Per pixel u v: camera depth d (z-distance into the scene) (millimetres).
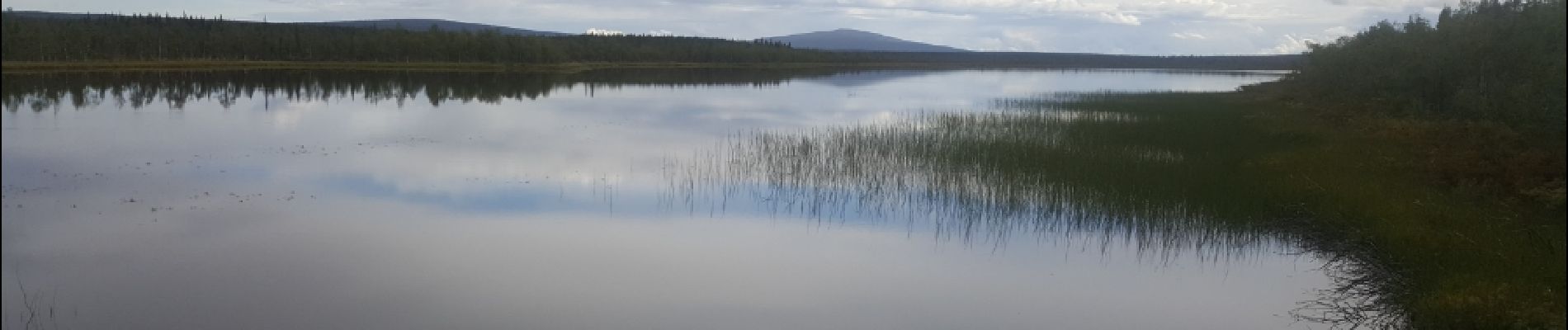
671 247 14148
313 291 11531
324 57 95062
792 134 29375
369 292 11562
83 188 17750
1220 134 26438
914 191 18297
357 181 19328
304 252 13352
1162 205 15953
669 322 10711
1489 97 23203
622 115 37875
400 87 55969
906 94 58688
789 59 149375
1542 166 15922
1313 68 48031
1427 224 13492
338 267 12609
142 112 34094
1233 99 48031
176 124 30031
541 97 48688
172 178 19094
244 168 20625
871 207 17078
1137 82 90188
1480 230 13047
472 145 25859
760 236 14945
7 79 54062
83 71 68312
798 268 13047
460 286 11867
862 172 20125
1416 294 10992
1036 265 13336
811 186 18938
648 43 144000
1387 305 11141
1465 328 9773
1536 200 14570
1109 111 38344
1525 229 13125
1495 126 21047
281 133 28000
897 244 14484
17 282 11648
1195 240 14469
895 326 10742
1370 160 19422
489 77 77938
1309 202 15867
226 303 11016
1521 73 22156
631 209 16828
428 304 11148
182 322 10336
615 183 19422
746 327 10602
